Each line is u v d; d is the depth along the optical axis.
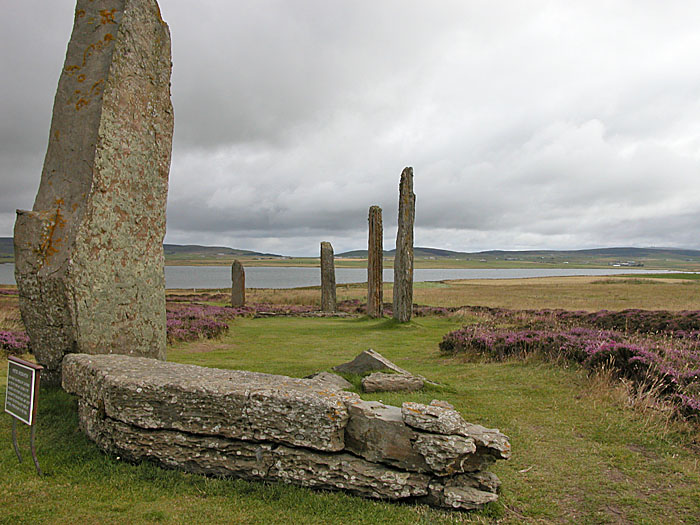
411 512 4.54
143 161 8.31
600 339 11.83
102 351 7.62
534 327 17.41
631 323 18.30
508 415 7.53
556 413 7.61
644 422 7.05
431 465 4.67
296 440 4.92
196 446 5.14
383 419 4.87
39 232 7.30
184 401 5.20
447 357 13.13
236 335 19.12
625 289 49.56
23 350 12.61
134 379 5.42
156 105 8.55
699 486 5.27
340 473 4.80
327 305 30.09
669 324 17.08
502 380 9.77
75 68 7.90
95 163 7.46
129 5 7.98
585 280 81.44
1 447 5.69
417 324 21.84
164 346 8.84
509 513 4.71
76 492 4.70
